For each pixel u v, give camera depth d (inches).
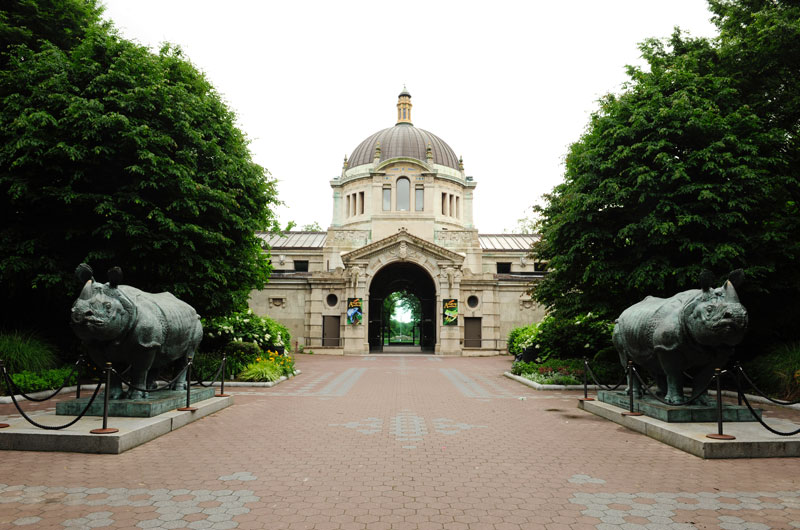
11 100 553.9
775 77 655.8
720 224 549.3
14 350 535.5
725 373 312.5
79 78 570.6
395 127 2139.5
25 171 554.3
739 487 238.5
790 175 629.9
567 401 535.2
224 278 657.0
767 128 647.1
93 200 555.2
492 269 1808.6
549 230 698.2
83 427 316.5
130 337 347.6
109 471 257.0
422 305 1663.4
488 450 312.0
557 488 237.0
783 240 571.2
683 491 232.7
